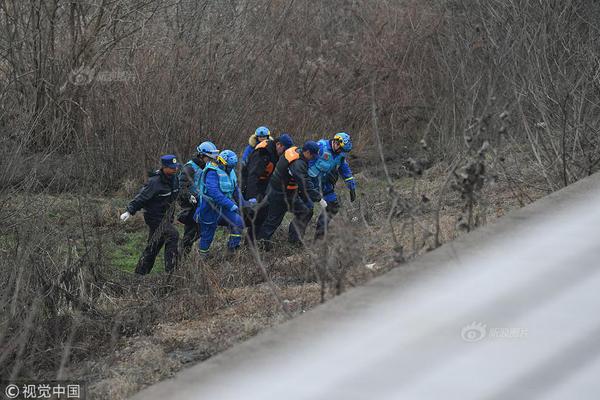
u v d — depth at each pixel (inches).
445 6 1019.9
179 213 697.0
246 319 457.7
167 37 931.3
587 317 255.0
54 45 882.8
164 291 538.6
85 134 831.1
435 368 228.7
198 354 428.5
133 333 469.1
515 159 581.3
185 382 224.7
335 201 671.8
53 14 885.8
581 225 326.3
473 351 236.5
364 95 1037.8
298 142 970.7
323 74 1024.2
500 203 549.0
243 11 1001.5
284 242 667.4
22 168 619.2
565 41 655.1
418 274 286.2
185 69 893.2
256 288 522.0
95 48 895.1
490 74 588.7
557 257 296.4
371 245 446.3
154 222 596.7
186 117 878.4
